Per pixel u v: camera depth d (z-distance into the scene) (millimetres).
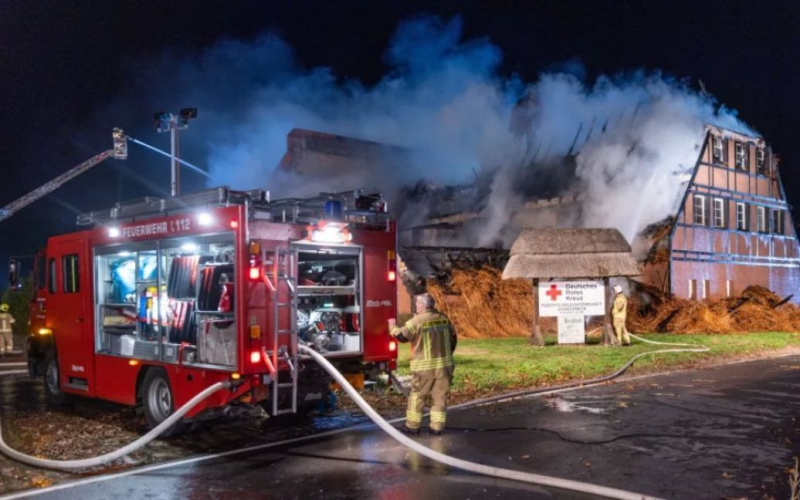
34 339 10781
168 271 8031
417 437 7539
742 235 28297
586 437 7410
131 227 8547
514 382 11133
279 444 7363
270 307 7285
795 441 7176
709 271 26516
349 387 7160
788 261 30828
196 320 7578
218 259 7754
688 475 5965
